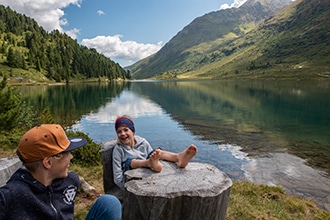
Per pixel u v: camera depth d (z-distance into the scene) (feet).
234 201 21.47
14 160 16.94
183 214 9.63
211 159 48.47
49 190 6.85
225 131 72.90
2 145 27.91
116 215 7.64
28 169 6.77
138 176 11.01
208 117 97.60
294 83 370.53
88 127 74.90
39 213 6.54
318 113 107.24
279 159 48.42
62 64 569.23
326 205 31.01
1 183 14.69
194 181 10.60
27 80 421.18
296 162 46.73
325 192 34.50
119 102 149.28
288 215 21.88
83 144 7.50
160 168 11.49
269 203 23.62
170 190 9.65
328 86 286.87
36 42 597.11
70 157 7.32
